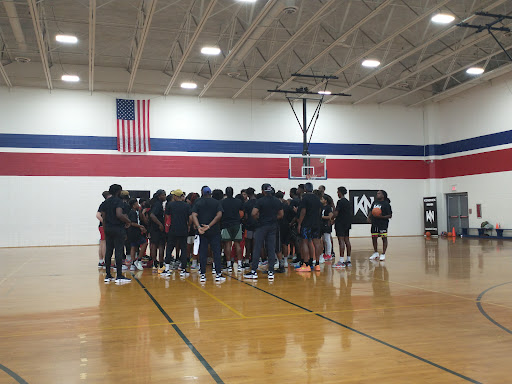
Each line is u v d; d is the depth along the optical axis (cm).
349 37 1603
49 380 314
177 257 996
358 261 1052
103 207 759
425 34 1430
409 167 2206
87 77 1828
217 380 311
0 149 1727
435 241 1775
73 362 352
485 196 1953
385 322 470
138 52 1406
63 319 500
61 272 924
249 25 1249
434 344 391
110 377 319
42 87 1778
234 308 546
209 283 745
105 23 1376
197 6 1345
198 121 1948
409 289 668
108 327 461
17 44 1593
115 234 757
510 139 1830
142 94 1891
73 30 1505
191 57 1767
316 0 1325
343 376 316
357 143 2138
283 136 2045
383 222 1074
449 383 302
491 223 1923
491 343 393
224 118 1981
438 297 605
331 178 2094
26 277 855
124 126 1855
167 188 1897
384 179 2166
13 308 565
